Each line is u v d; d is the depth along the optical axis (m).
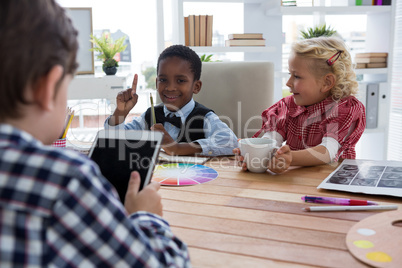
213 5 2.83
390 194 0.79
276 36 2.85
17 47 0.35
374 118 2.62
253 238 0.61
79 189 0.36
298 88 1.37
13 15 0.35
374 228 0.63
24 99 0.37
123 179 0.66
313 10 2.53
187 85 1.53
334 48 1.35
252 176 0.98
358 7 2.54
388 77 2.61
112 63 2.89
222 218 0.70
